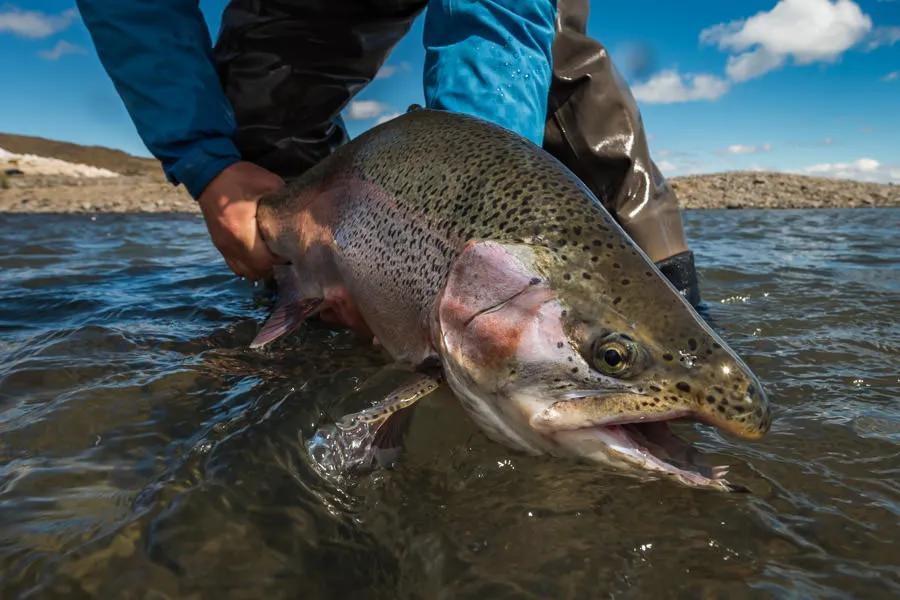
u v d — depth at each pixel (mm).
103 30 492
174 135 494
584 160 625
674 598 235
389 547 266
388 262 407
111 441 345
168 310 628
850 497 293
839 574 244
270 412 366
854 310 610
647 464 296
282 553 261
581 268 324
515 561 256
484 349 335
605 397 304
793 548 260
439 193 387
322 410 368
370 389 394
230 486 300
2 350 502
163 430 357
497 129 407
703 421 294
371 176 439
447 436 351
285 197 505
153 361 465
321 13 635
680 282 618
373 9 645
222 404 388
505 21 484
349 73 681
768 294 685
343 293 462
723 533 269
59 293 720
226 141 511
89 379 429
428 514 286
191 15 514
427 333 376
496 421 338
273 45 647
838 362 464
